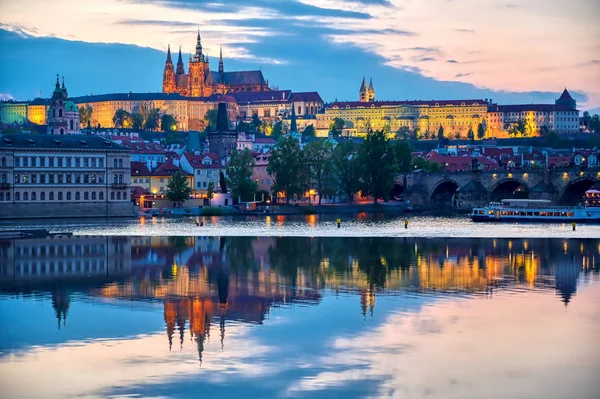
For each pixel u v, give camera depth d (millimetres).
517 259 193500
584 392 98750
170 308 137250
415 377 103438
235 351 113062
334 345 115312
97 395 98125
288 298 144750
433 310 134625
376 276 167375
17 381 102375
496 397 97625
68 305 139625
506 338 118250
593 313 132375
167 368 106500
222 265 183500
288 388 99938
